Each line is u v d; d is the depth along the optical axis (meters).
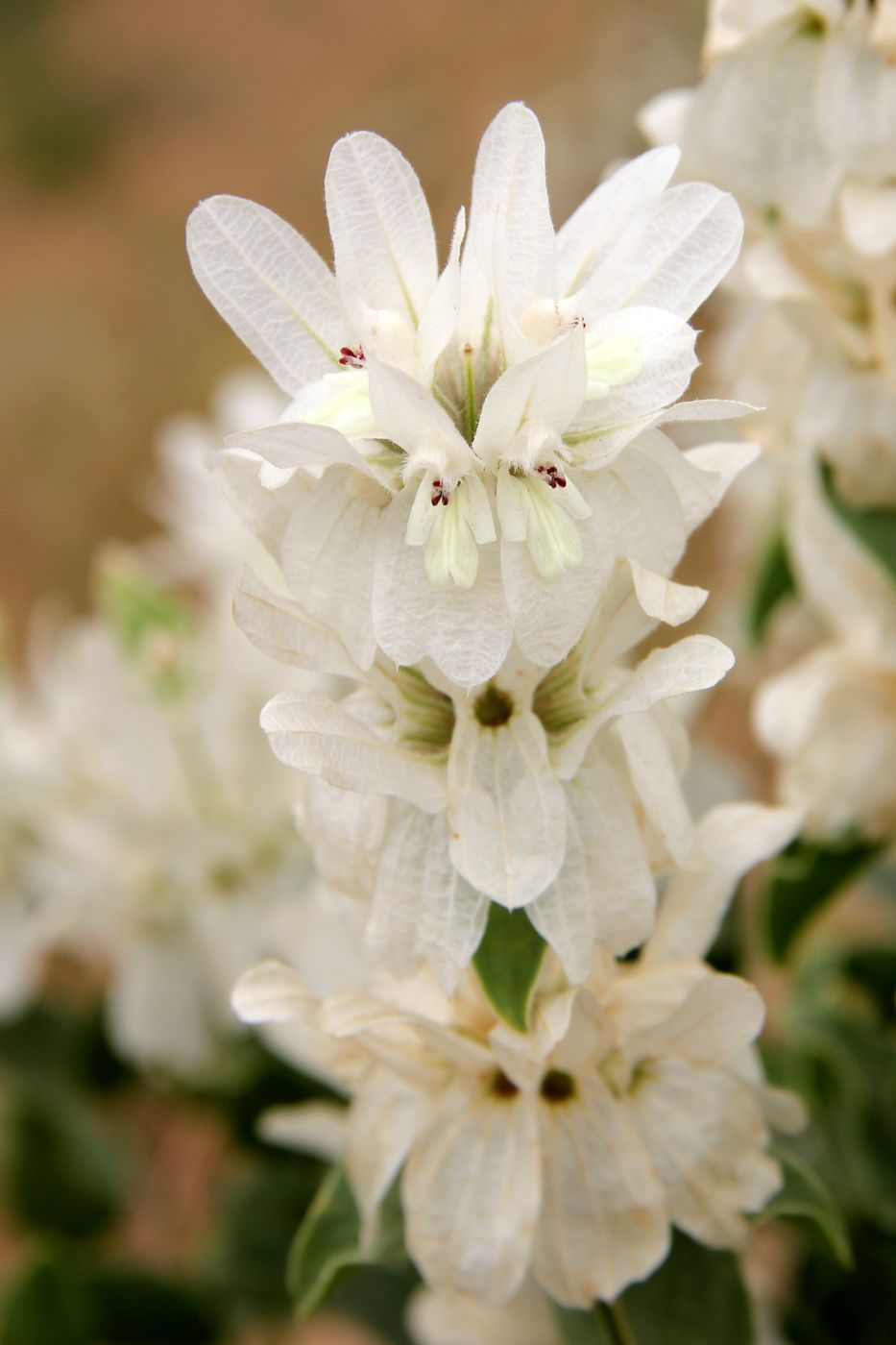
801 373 0.30
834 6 0.28
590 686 0.25
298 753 0.24
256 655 0.35
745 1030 0.26
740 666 0.35
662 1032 0.26
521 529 0.24
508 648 0.24
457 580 0.24
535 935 0.25
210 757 0.35
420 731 0.26
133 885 0.35
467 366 0.24
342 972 0.28
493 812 0.25
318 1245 0.28
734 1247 0.27
